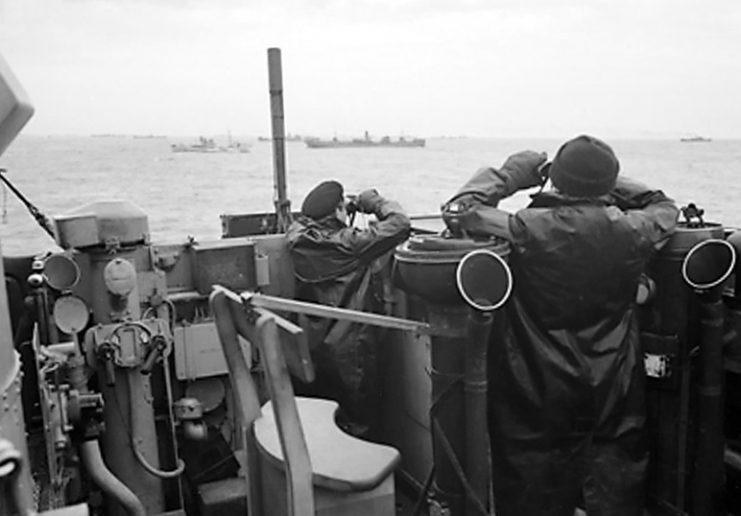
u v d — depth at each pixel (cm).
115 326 399
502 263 296
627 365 335
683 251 339
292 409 180
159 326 418
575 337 321
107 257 410
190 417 440
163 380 423
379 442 452
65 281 383
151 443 414
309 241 428
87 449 367
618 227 308
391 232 423
